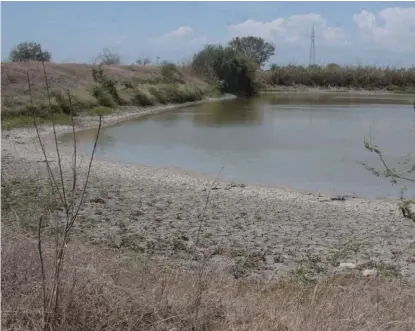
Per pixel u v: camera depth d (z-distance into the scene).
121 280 5.27
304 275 7.29
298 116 40.06
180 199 13.55
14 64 35.31
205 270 6.02
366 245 9.75
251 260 8.43
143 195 13.81
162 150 23.50
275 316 4.77
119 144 25.16
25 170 16.53
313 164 20.08
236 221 11.40
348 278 7.16
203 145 25.06
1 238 5.63
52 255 5.28
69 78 41.78
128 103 43.75
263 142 26.03
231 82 67.62
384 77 84.69
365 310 5.03
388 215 12.59
